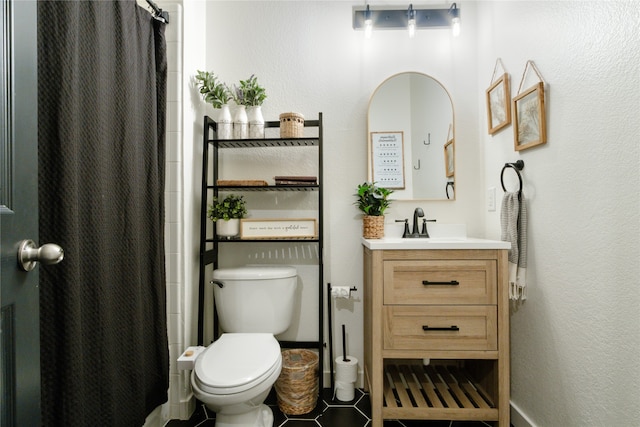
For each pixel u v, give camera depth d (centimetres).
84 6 109
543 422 137
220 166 203
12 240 66
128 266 128
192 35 181
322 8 202
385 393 164
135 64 135
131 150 130
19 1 69
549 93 134
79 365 99
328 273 198
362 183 199
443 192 197
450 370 189
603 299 107
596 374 109
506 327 144
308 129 203
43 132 95
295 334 198
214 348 148
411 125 198
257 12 203
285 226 184
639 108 95
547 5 135
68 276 96
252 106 191
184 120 170
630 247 97
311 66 201
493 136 183
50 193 96
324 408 171
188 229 173
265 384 131
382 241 160
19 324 67
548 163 134
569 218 122
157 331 147
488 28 187
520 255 149
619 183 101
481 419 147
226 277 173
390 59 201
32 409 71
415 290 147
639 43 95
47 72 96
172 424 161
